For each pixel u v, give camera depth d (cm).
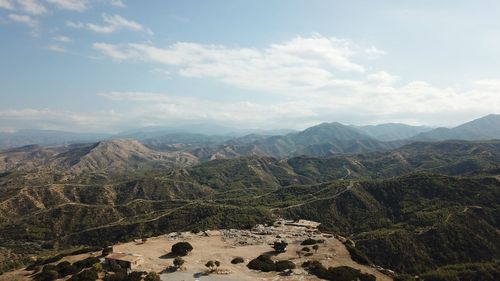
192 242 10206
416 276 13575
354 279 7462
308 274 7519
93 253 8831
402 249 15850
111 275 6938
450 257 15412
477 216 18350
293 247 9819
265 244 10156
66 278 7088
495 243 16250
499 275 13075
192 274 7288
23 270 7894
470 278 12988
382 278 8181
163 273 7312
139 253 8719
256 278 7181
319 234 11500
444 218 18600
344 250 9750
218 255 8800
